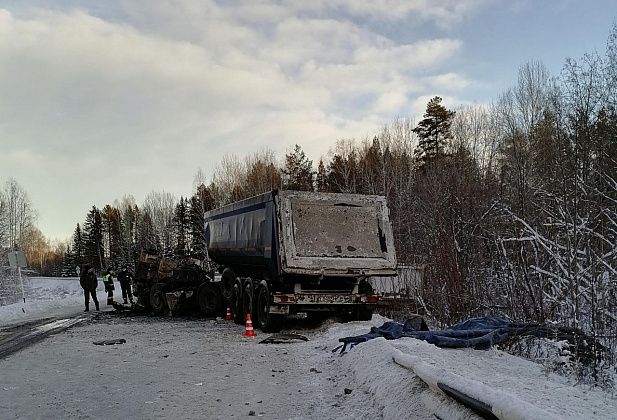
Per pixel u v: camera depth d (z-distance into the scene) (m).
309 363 9.84
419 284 16.20
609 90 14.18
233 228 17.42
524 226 14.23
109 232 93.25
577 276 11.84
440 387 5.47
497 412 4.28
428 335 9.56
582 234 12.66
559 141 14.50
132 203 94.75
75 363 10.36
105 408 7.01
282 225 13.80
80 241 93.88
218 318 19.20
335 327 13.91
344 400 7.07
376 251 14.33
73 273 91.69
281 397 7.39
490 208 16.73
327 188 58.78
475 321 10.71
